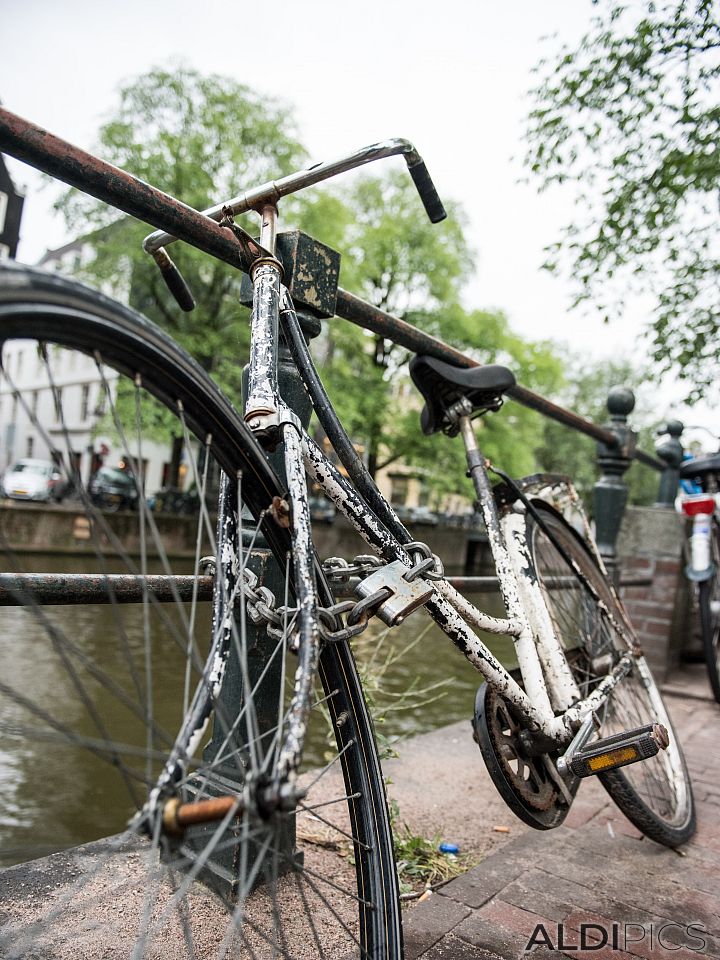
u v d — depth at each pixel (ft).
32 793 11.27
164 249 4.88
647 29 13.07
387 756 7.94
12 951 2.82
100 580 3.97
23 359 45.09
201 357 55.21
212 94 55.88
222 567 3.28
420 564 3.93
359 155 4.04
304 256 5.34
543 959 4.55
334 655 3.84
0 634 20.70
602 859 6.15
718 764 9.29
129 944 4.27
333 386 61.93
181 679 12.86
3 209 86.74
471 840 6.58
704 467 12.56
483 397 6.40
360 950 3.45
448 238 71.97
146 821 2.35
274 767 2.44
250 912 4.72
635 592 13.98
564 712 5.57
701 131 13.74
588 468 111.45
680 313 16.14
